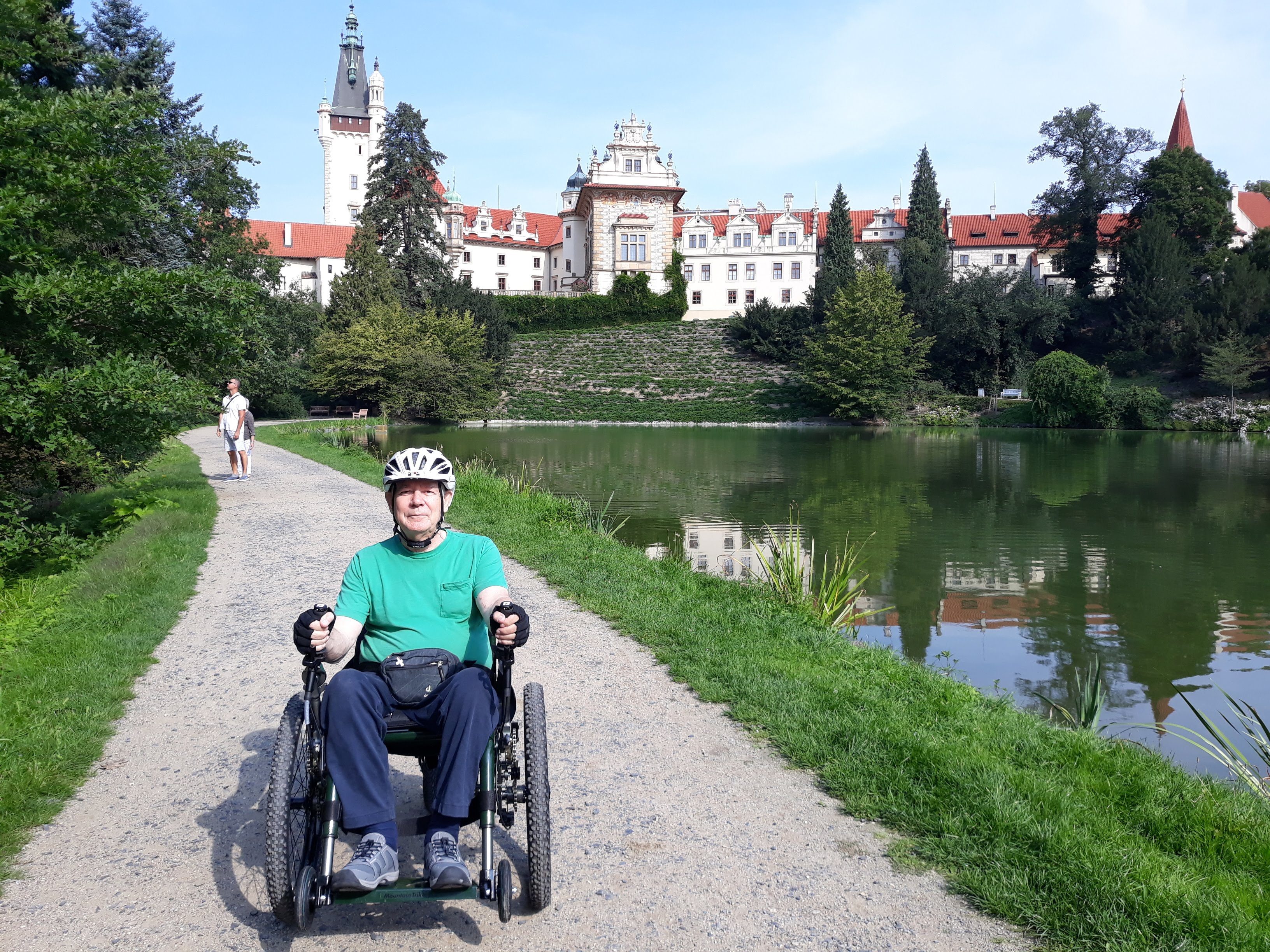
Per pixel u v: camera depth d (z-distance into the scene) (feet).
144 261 52.19
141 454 41.37
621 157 258.98
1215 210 220.43
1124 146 237.86
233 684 18.92
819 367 185.06
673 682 19.04
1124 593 36.96
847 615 29.81
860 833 12.51
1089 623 32.48
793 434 146.00
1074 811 12.84
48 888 11.03
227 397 55.36
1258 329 178.81
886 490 70.13
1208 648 29.78
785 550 31.76
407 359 160.86
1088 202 237.04
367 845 9.25
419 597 10.94
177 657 20.81
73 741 15.24
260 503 45.27
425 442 114.52
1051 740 16.26
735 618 24.44
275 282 122.11
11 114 29.30
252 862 11.75
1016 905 10.45
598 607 25.22
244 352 36.50
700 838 12.34
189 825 12.76
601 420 177.88
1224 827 12.71
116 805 13.35
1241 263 181.68
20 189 27.91
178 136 40.14
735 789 13.92
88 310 30.30
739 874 11.38
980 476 80.84
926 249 247.09
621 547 35.40
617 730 16.35
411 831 12.51
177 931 10.16
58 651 19.98
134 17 113.70
